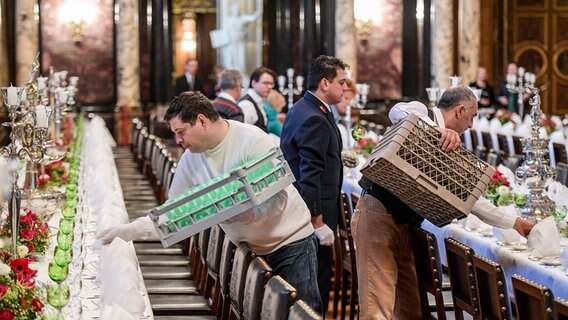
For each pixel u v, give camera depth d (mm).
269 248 5805
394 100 21047
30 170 7418
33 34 19188
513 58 23578
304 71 21000
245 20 21703
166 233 5379
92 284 5582
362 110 20688
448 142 5980
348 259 8242
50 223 7305
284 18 21719
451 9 20422
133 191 12719
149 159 14086
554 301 4602
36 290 4789
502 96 18953
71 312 4711
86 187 9547
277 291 4590
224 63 21922
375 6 20938
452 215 6160
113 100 20281
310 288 5871
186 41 23906
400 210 6551
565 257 6059
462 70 20422
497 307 5402
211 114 5566
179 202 5371
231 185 5340
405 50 21016
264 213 5707
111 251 5574
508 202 8000
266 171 5406
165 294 7023
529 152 7223
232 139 5637
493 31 23094
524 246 6680
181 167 5797
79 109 20078
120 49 20094
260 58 21891
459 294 5945
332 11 20641
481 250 6949
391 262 6574
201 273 7102
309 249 5875
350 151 10086
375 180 6234
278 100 12570
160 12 21375
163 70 21375
